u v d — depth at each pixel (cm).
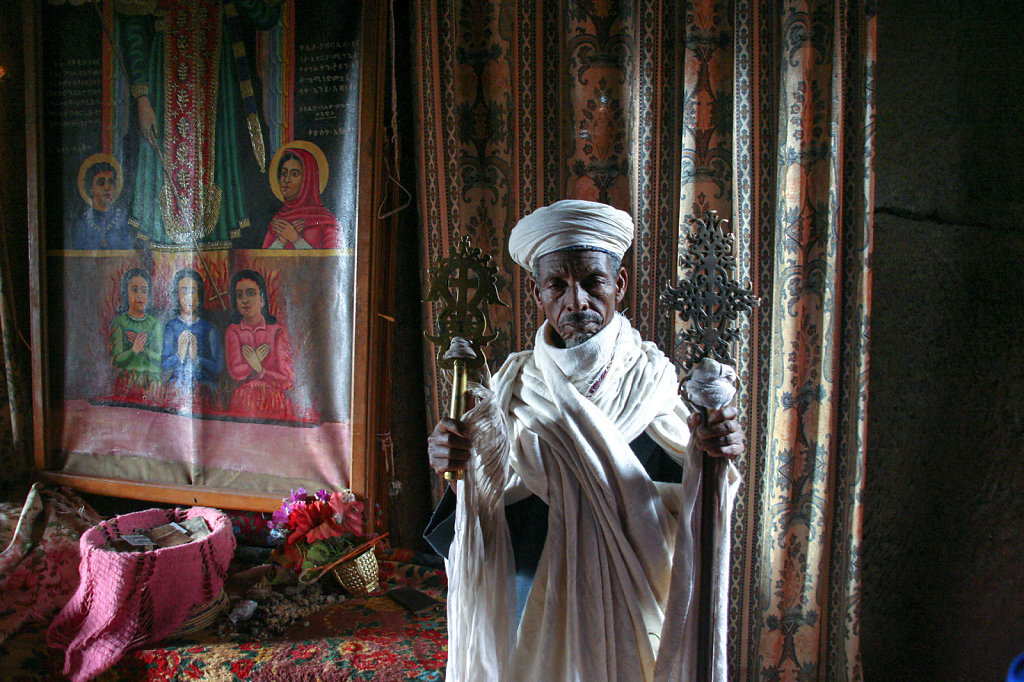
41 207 270
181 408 263
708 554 114
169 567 203
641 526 115
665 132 220
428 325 231
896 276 218
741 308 114
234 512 262
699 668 115
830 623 208
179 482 264
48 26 263
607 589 116
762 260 207
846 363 201
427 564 249
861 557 216
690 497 114
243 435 257
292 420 252
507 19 225
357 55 235
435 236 228
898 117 214
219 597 216
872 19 191
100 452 273
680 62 218
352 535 241
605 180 226
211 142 252
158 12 252
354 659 195
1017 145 208
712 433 110
